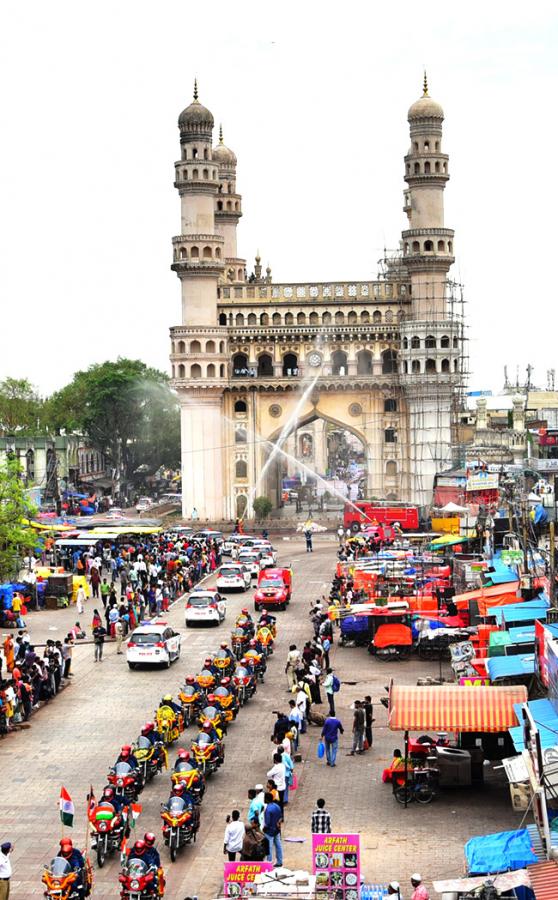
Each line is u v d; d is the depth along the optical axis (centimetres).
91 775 3697
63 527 9144
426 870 2867
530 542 5350
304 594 7450
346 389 12200
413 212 12106
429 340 11875
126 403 15438
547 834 2531
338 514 12925
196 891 2816
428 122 12006
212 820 3300
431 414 11925
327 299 12188
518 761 2948
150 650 5209
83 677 5131
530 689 3703
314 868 2512
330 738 3762
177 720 3994
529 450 8612
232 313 12256
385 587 6122
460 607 5228
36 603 7012
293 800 3438
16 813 3359
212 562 8731
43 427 15825
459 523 8031
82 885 2648
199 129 11994
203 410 12075
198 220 12025
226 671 4725
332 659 5356
